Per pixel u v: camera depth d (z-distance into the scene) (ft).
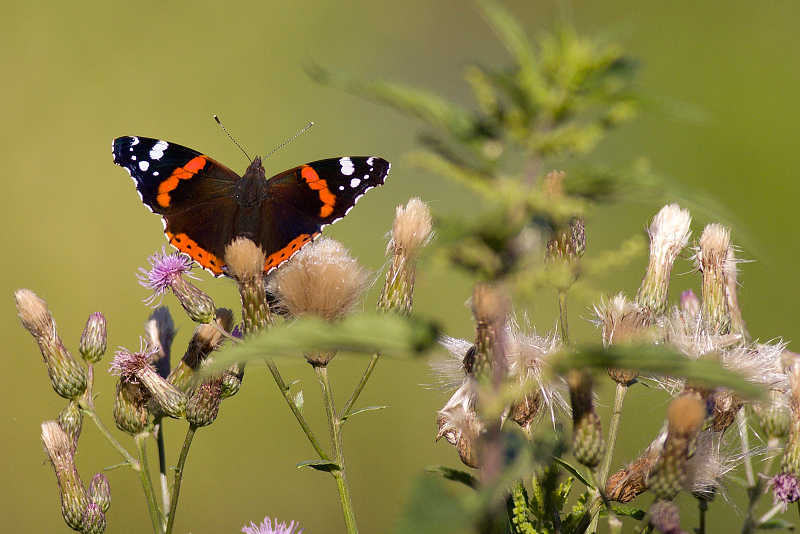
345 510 3.03
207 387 3.08
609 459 2.97
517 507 2.95
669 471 2.92
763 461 2.99
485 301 2.60
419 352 2.35
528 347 2.95
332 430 3.04
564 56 2.06
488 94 2.10
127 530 4.33
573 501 3.44
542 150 2.07
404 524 1.78
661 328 2.98
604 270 2.20
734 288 3.03
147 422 3.11
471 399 2.95
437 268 2.14
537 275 2.16
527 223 2.18
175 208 3.28
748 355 2.98
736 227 1.98
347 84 2.08
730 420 2.97
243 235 3.26
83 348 3.12
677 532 2.91
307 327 2.28
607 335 2.97
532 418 2.96
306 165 3.29
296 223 3.28
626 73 2.09
